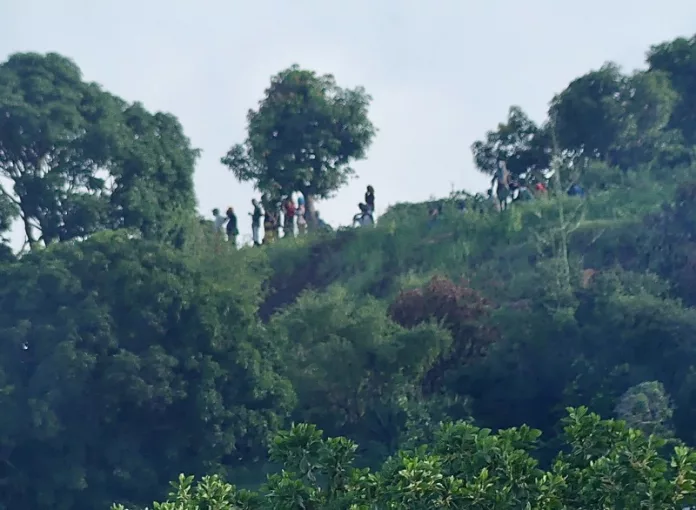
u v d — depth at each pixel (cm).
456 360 11194
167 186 15825
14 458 10375
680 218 12200
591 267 12525
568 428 4516
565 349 10494
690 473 4134
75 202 14900
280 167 17525
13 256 13775
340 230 15638
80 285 10900
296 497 4416
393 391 10625
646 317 10206
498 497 4162
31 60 15200
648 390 9338
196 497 4484
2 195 14800
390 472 4494
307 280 14788
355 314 11381
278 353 11100
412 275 13175
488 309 11462
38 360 10581
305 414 10781
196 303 10938
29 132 14700
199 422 10488
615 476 4175
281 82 17912
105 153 15050
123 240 11281
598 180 15350
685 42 18375
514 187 15525
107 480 10412
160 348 10619
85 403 10412
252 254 13750
